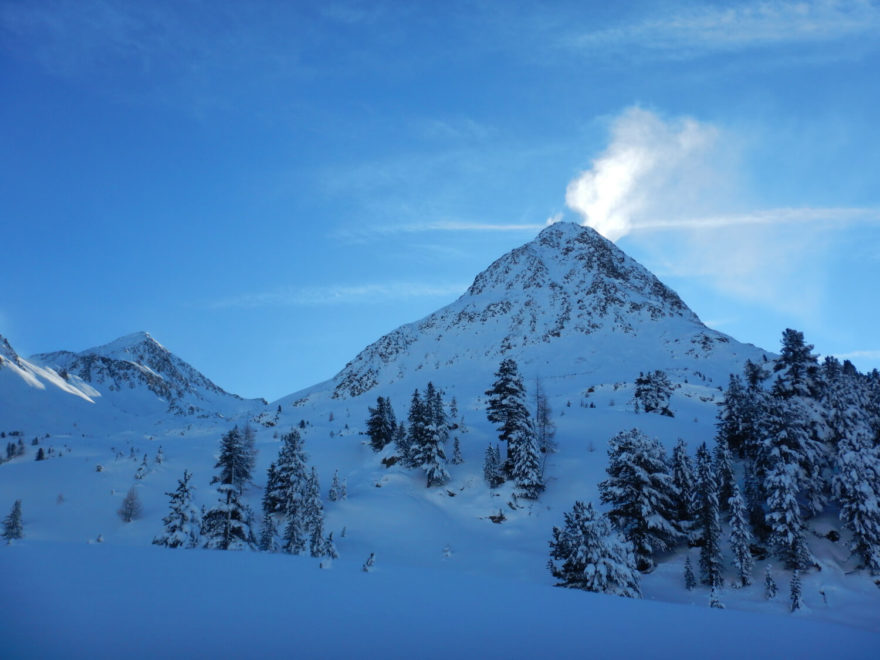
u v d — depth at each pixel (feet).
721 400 416.05
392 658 29.73
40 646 27.71
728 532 181.06
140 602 38.65
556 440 282.77
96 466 300.40
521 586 61.00
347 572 59.72
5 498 259.39
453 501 234.58
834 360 195.00
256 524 208.33
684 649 37.55
